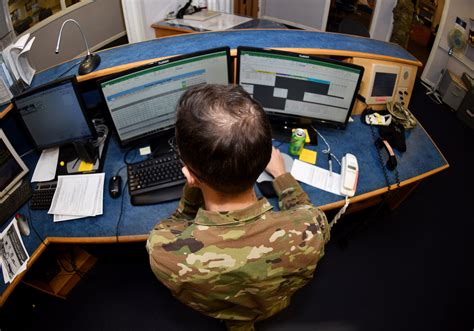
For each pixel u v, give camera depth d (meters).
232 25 3.06
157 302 1.72
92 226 1.25
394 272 1.90
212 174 0.64
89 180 1.38
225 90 0.66
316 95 1.48
